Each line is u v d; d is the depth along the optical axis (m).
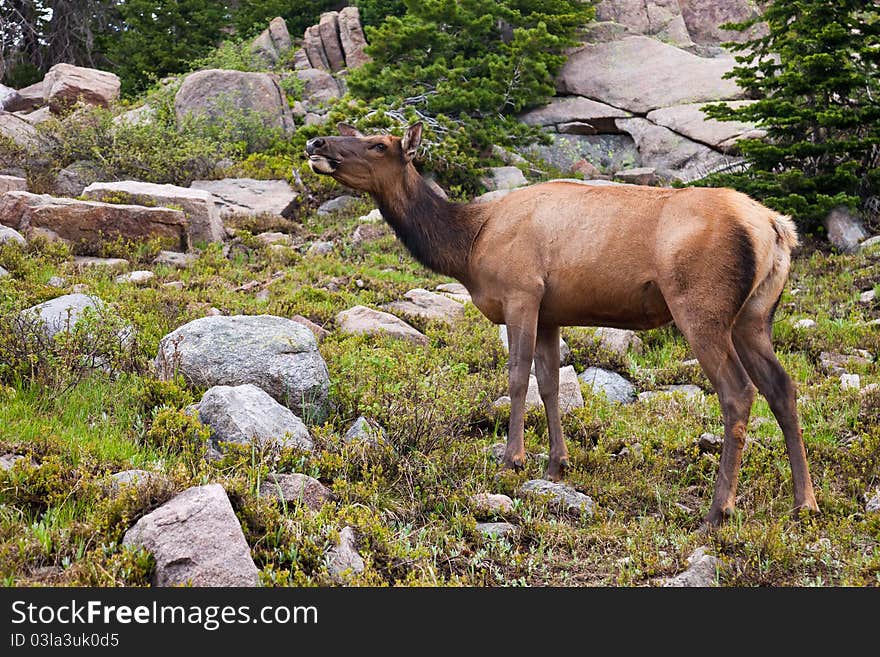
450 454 6.17
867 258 12.19
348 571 4.41
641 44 21.00
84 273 10.31
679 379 8.59
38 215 11.80
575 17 20.50
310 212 15.66
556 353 6.50
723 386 5.57
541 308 6.33
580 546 5.21
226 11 28.56
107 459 5.38
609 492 5.99
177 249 12.39
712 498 5.92
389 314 9.62
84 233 11.92
